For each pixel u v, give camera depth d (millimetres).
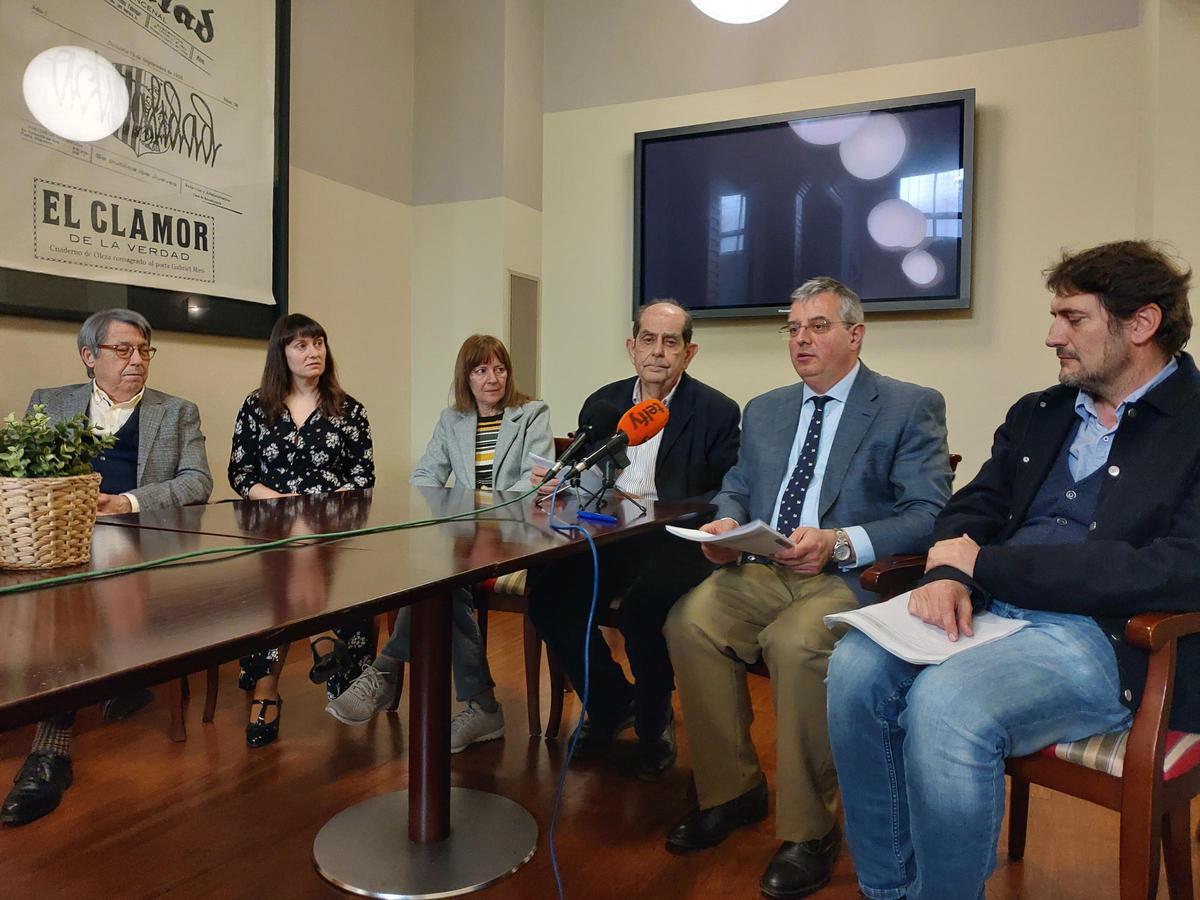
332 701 2184
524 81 4090
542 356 4270
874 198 3549
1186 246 2863
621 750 2201
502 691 2629
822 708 1545
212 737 2230
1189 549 1198
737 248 3785
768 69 3814
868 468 1852
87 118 2668
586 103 4164
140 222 2846
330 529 1471
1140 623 1131
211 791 1902
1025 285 3410
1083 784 1165
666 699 2043
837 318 1878
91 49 2672
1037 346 3400
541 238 4254
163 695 2508
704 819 1686
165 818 1772
